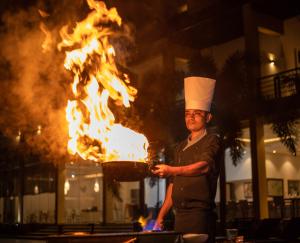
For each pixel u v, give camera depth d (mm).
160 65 14930
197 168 2695
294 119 10352
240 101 10672
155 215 13547
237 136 10250
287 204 13430
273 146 16078
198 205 2754
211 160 2756
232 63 10516
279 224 10188
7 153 14797
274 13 12867
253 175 11352
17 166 16438
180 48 14555
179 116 10688
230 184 17188
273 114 10555
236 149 10133
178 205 2812
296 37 12734
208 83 2916
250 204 13109
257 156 11250
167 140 10461
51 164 14852
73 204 17516
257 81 11398
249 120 11234
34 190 16328
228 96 10305
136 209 15312
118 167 2408
